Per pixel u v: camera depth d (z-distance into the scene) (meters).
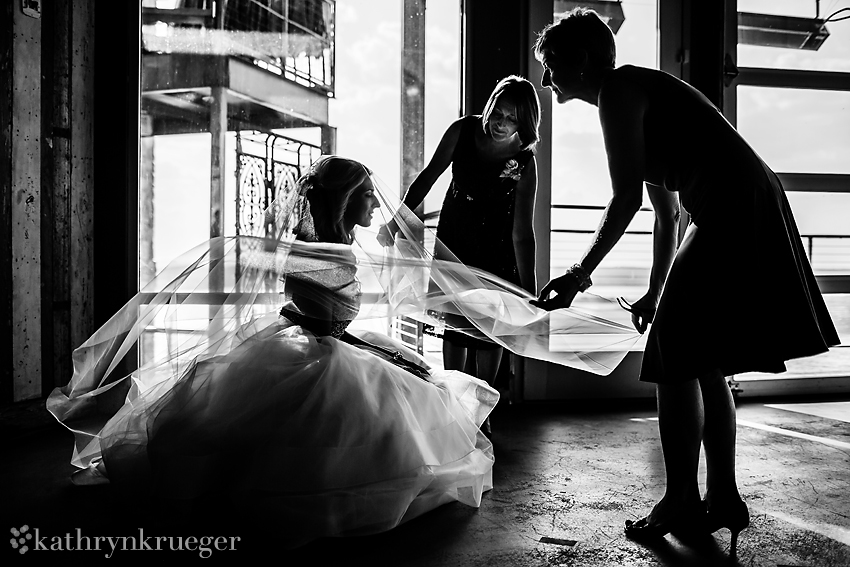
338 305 2.05
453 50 3.91
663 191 2.04
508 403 3.86
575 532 1.84
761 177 1.68
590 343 2.45
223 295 2.07
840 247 4.26
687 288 1.68
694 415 1.79
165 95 5.40
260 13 5.64
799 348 1.60
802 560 1.65
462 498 2.04
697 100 1.75
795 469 2.53
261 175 5.48
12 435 2.98
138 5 3.55
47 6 3.24
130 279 3.57
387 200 2.29
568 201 3.94
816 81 4.11
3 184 3.01
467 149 2.95
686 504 1.80
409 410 1.94
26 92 3.12
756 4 4.03
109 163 3.55
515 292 2.53
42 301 3.23
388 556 1.66
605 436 3.08
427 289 2.38
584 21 1.83
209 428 1.78
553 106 3.87
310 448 1.73
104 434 2.07
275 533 1.68
